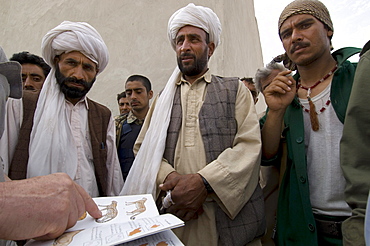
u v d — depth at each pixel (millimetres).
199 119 1228
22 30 5031
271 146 1318
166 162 1230
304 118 1253
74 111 1390
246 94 1318
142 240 527
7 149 1155
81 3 4371
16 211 452
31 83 1925
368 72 784
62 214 501
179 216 1081
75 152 1283
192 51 1325
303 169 1165
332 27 1226
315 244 1087
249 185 1138
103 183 1393
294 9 1187
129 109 2896
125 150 2166
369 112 770
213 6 3574
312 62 1228
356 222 807
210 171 1063
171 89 1390
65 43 1309
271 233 1469
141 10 3848
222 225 1103
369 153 792
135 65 3621
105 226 572
